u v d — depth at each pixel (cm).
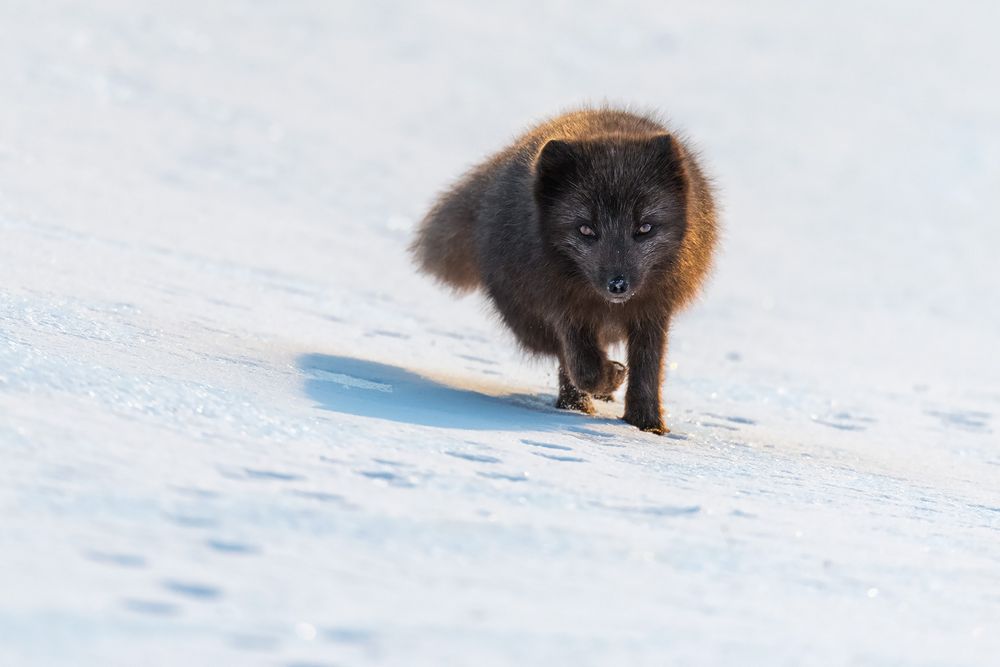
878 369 4147
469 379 2456
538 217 2150
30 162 5047
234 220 4991
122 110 7806
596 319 2222
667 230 2142
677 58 14475
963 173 10744
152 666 748
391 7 14612
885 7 18812
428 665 822
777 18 17262
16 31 9838
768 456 2003
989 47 16925
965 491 1914
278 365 1973
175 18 12056
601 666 869
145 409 1401
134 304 2244
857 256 7425
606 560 1141
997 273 7238
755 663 924
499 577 1042
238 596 889
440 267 2572
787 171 10238
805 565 1233
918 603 1162
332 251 4794
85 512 1009
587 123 2377
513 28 14700
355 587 955
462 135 9800
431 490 1287
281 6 13662
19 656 734
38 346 1609
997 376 4256
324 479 1247
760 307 5509
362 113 10012
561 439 1770
